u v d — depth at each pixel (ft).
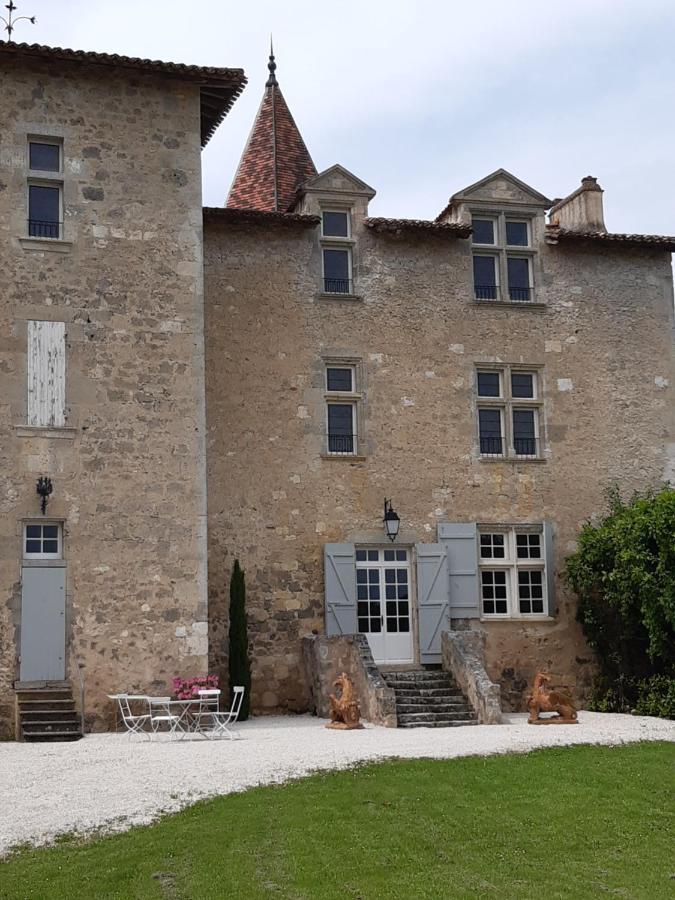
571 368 67.10
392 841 31.76
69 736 48.14
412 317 64.90
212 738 47.55
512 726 52.65
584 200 70.54
